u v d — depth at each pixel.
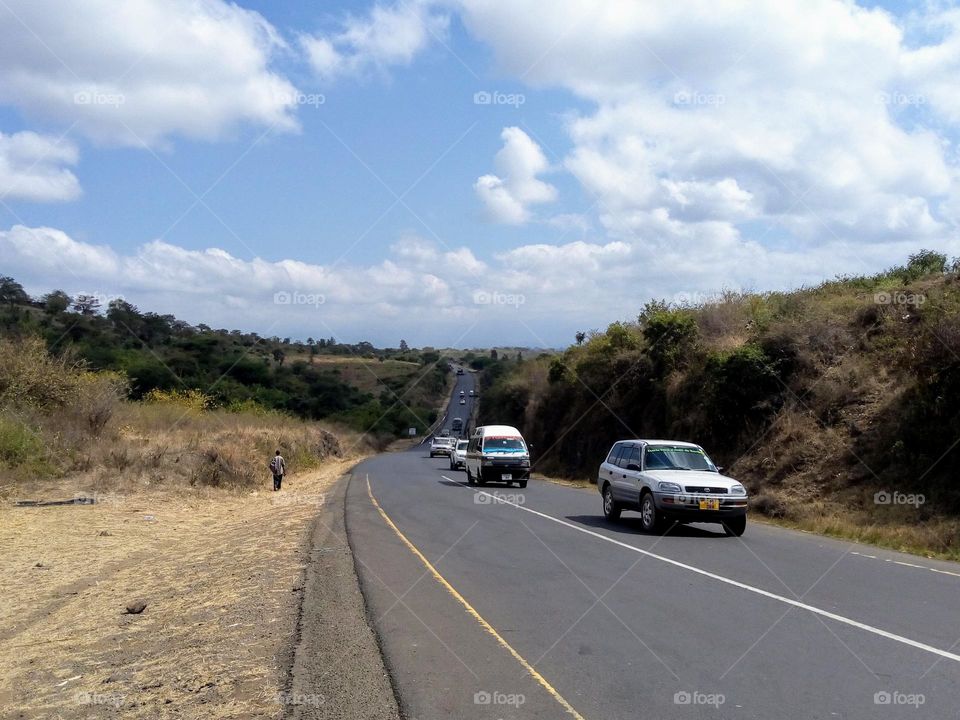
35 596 12.50
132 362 51.22
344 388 85.00
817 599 10.16
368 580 11.27
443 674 7.10
